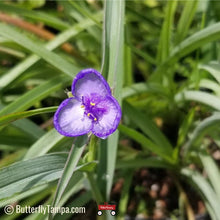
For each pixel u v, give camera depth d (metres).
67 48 0.36
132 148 0.37
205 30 0.29
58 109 0.24
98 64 0.38
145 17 0.35
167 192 0.35
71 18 0.36
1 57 0.36
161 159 0.34
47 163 0.26
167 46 0.33
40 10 0.43
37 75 0.35
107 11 0.27
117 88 0.27
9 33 0.30
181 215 0.33
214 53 0.34
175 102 0.34
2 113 0.29
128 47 0.33
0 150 0.37
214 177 0.31
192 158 0.35
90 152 0.27
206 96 0.30
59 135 0.29
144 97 0.35
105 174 0.29
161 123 0.38
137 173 0.37
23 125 0.31
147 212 0.35
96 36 0.35
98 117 0.25
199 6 0.35
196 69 0.33
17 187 0.25
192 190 0.35
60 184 0.24
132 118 0.31
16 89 0.35
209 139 0.38
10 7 0.33
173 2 0.31
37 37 0.36
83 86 0.25
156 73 0.33
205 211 0.34
